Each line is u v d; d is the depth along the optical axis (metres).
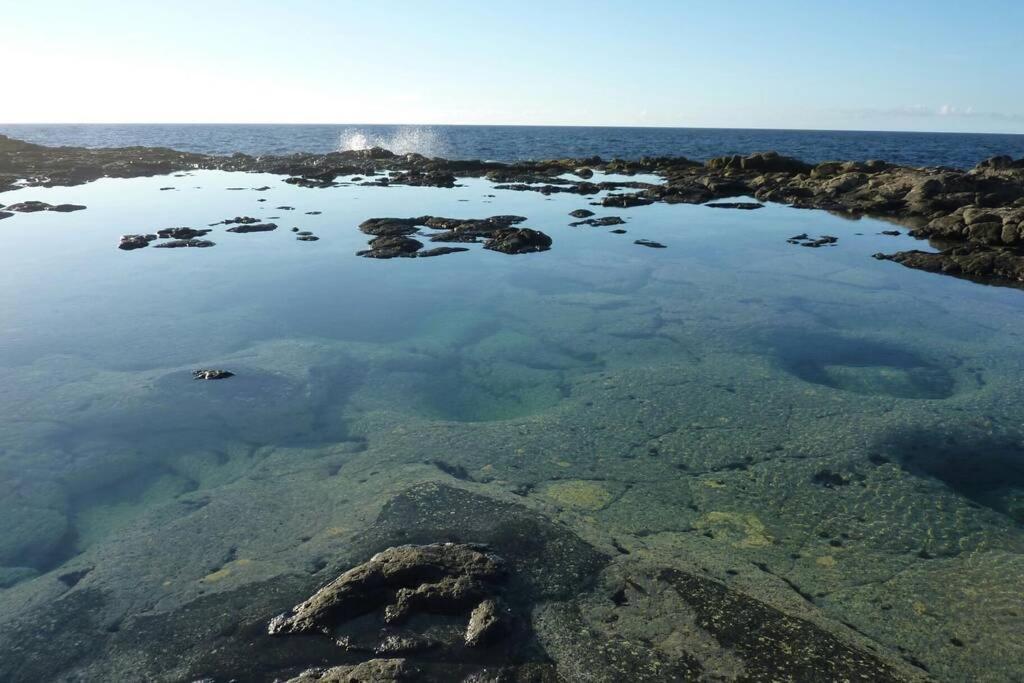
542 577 7.33
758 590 7.20
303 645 6.31
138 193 42.97
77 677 6.06
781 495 9.27
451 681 5.79
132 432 11.38
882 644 6.39
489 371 14.44
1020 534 8.39
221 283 21.59
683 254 26.08
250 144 118.69
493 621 6.45
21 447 10.78
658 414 12.05
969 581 7.43
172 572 7.61
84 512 9.02
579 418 11.91
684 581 7.31
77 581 7.50
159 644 6.45
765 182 46.44
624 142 132.00
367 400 12.87
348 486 9.55
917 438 11.01
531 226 31.67
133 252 26.02
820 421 11.71
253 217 33.69
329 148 107.00
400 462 10.28
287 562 7.73
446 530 8.30
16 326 17.02
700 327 17.30
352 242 28.14
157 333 16.64
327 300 19.77
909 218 34.59
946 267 23.38
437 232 29.89
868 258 25.53
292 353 15.34
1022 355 15.11
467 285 21.50
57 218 33.44
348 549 7.93
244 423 11.80
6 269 23.11
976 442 10.86
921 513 8.84
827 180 44.38
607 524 8.50
